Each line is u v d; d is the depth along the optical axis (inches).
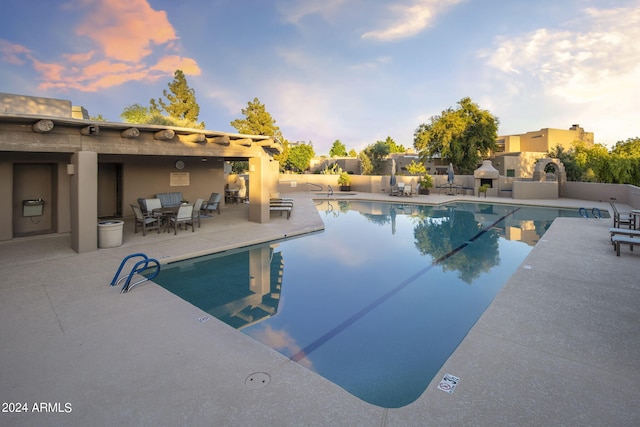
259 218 467.8
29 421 95.7
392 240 396.8
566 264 257.6
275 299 216.8
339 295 224.7
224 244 339.0
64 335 150.1
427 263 301.4
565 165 1079.6
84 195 301.3
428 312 197.8
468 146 1286.9
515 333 149.3
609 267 248.5
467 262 304.8
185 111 1236.5
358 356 149.0
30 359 129.8
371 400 118.3
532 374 118.3
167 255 294.4
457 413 99.0
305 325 179.6
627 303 182.1
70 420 96.3
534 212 643.5
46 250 311.1
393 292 230.5
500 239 405.1
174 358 131.6
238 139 418.9
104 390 110.6
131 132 311.0
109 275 239.9
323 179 1118.4
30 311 176.1
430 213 634.8
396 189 957.2
